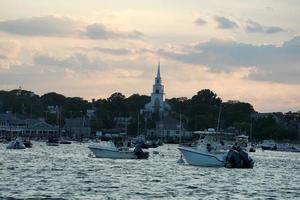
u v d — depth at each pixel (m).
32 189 81.25
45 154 180.75
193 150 132.88
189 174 111.81
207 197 79.06
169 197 77.69
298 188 95.62
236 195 82.56
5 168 114.38
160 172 114.38
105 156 158.75
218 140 140.00
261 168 141.00
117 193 79.94
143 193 80.69
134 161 148.75
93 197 75.44
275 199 80.19
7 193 76.69
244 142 188.75
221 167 131.00
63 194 77.31
